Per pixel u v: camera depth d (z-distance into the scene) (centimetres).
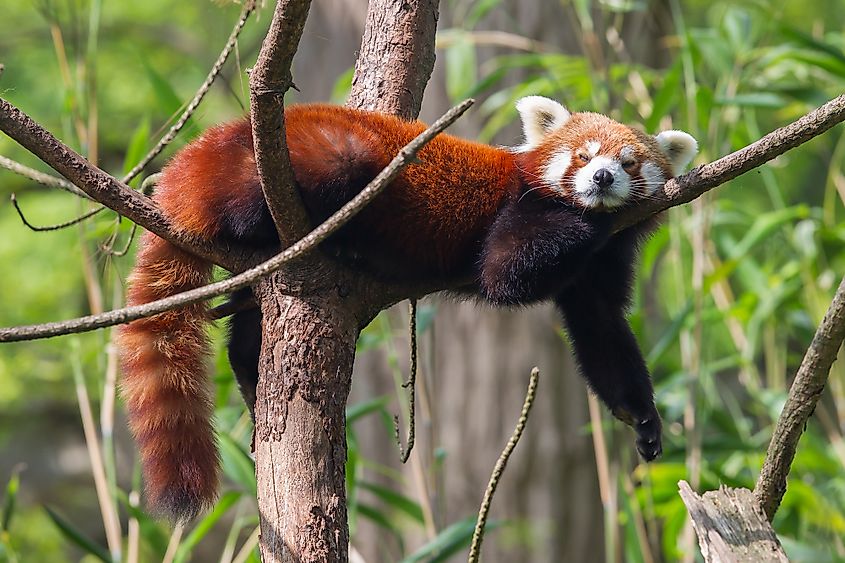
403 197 741
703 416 1070
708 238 1127
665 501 1073
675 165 857
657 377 1337
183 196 674
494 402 1306
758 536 564
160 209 666
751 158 599
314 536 565
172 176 694
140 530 925
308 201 700
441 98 1302
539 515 1291
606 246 844
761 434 1120
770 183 1138
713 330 1569
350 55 1338
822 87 1231
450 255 768
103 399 979
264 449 587
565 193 774
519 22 1306
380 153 714
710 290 1150
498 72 1037
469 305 1311
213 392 698
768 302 1115
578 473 1305
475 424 1308
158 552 937
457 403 1312
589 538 1300
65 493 2211
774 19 1061
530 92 1152
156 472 666
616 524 971
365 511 977
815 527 1218
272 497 576
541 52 1226
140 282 696
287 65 509
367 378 1328
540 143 809
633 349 848
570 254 757
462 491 1299
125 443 1855
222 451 864
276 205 573
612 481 988
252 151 683
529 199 780
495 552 1282
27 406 2319
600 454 976
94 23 981
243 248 674
